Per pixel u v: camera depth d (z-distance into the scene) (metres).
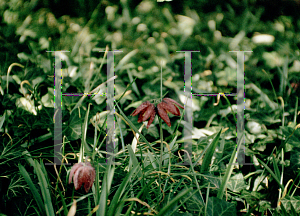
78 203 1.25
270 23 2.14
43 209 1.05
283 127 1.59
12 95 1.77
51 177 1.40
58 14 2.18
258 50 2.06
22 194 1.24
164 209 0.86
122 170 1.48
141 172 1.23
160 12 2.12
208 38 2.08
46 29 2.09
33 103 1.76
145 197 1.19
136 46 2.05
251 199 1.29
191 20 2.05
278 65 2.03
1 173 1.31
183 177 1.27
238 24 2.15
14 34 2.04
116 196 0.99
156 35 2.07
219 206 1.14
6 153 1.37
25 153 1.38
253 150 1.76
